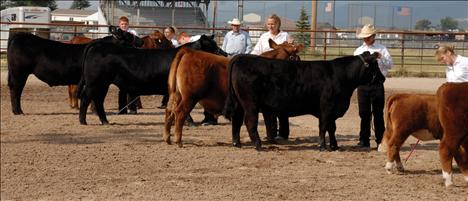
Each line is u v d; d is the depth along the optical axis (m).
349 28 33.88
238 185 8.63
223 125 14.12
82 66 13.40
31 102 18.23
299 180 8.93
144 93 12.98
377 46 10.96
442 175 9.14
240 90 10.68
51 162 10.15
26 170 9.62
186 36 14.33
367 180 8.95
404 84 23.84
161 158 10.41
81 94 13.65
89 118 14.91
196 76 11.09
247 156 10.59
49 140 12.05
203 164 9.98
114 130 13.22
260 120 15.24
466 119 8.19
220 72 11.23
